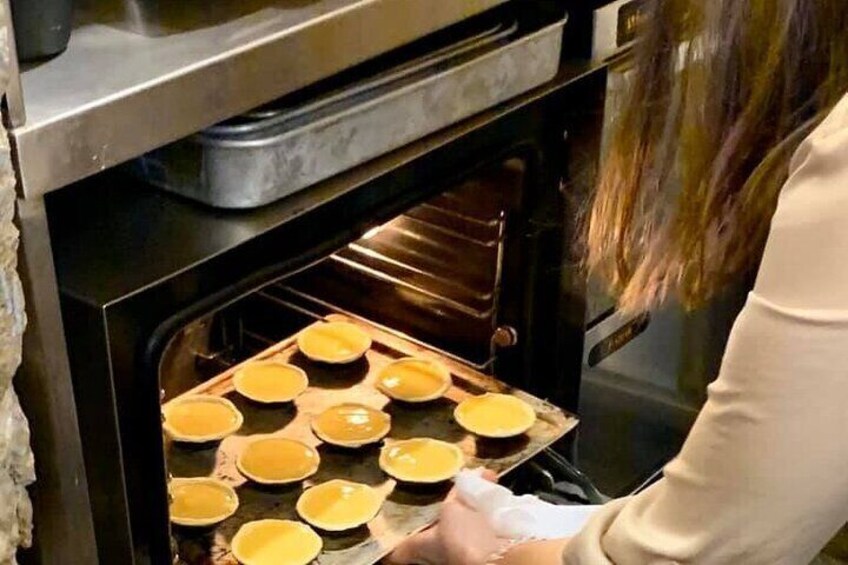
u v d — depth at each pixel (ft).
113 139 2.98
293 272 3.65
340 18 3.44
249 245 3.47
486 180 4.75
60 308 3.10
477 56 4.03
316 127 3.55
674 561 2.43
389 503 4.87
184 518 4.61
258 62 3.27
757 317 2.21
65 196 3.59
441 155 4.06
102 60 3.15
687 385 5.94
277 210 3.57
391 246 5.48
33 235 2.92
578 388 5.23
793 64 2.55
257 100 3.31
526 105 4.28
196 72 3.12
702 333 5.78
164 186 3.61
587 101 4.53
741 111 2.69
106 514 3.48
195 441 5.04
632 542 2.52
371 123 3.74
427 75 3.89
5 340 2.85
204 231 3.46
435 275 5.37
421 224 5.24
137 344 3.28
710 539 2.35
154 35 3.31
